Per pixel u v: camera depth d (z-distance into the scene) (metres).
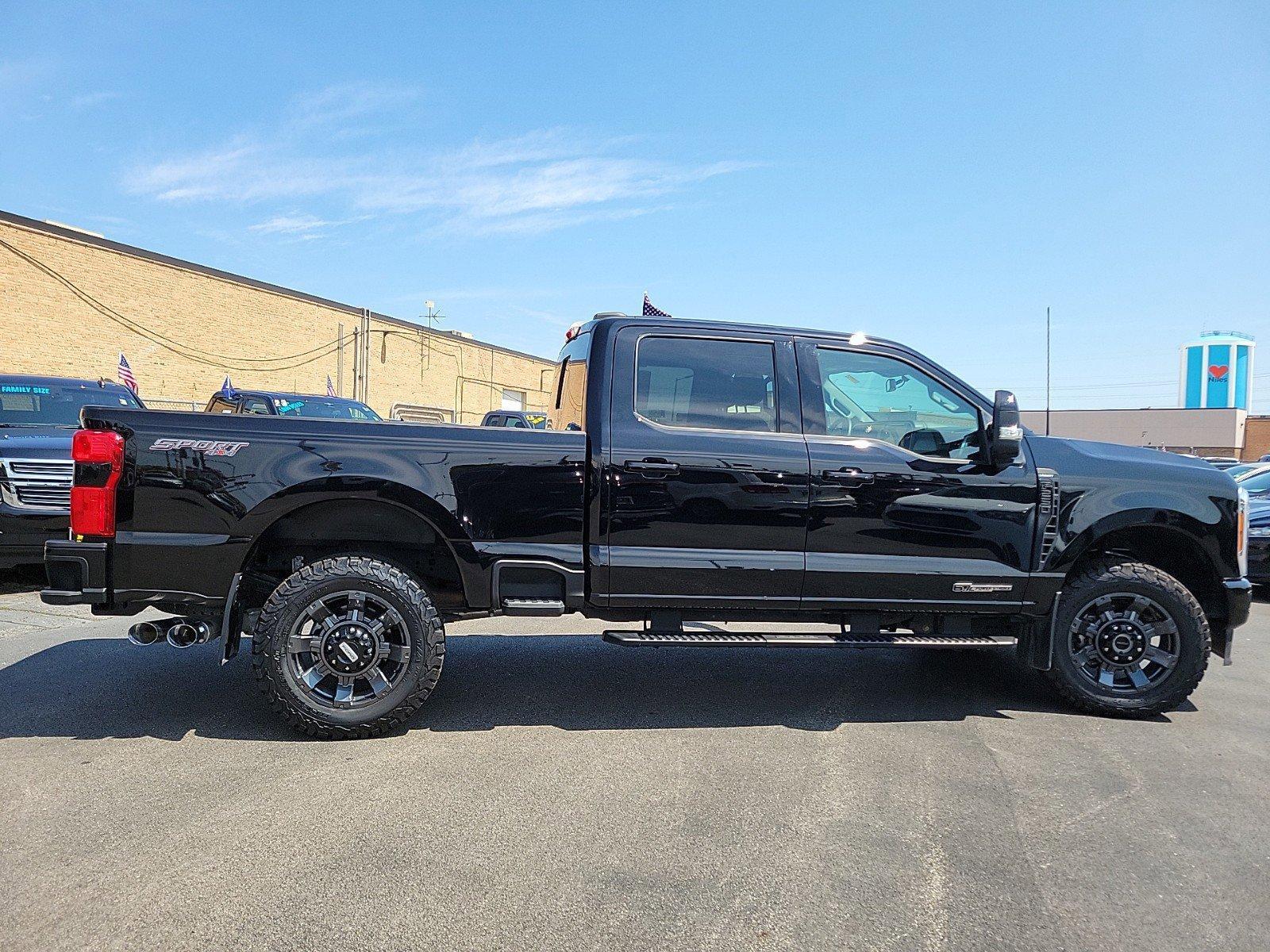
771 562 4.23
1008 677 5.34
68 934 2.35
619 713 4.47
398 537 4.23
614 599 4.19
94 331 22.53
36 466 7.11
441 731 4.14
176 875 2.69
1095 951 2.38
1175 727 4.39
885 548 4.31
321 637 3.92
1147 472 4.53
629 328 4.33
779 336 4.44
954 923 2.50
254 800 3.28
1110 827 3.17
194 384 25.36
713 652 5.86
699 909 2.55
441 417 37.62
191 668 5.14
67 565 3.78
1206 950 2.39
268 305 27.78
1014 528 4.39
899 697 4.84
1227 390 82.06
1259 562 8.44
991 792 3.48
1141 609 4.53
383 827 3.07
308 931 2.39
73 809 3.17
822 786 3.51
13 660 5.29
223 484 3.86
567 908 2.54
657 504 4.17
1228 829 3.16
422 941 2.35
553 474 4.13
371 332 32.59
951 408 4.50
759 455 4.23
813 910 2.56
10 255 20.56
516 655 5.69
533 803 3.30
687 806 3.30
